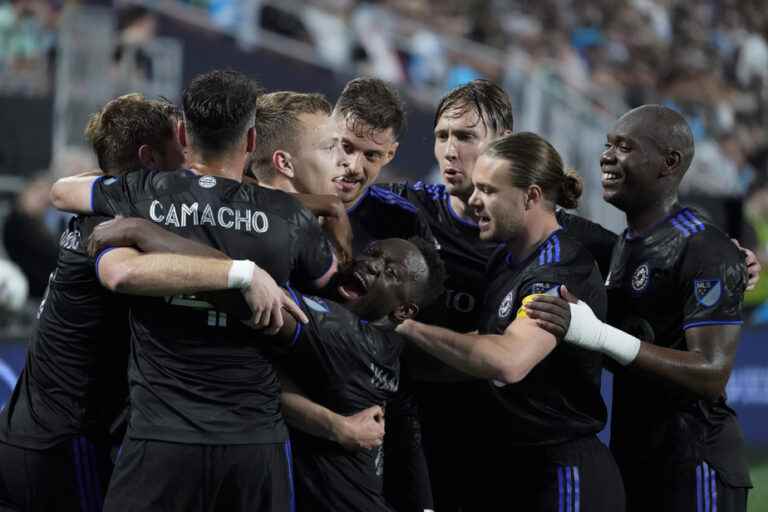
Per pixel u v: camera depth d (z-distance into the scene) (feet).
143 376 20.86
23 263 56.59
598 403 24.06
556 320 21.91
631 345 22.80
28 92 61.67
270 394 21.34
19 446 23.80
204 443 20.36
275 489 21.09
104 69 61.16
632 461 25.54
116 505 20.62
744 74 102.06
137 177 21.53
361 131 25.36
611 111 84.58
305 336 20.99
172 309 20.62
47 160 57.16
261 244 20.75
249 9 71.15
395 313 22.29
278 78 71.41
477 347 21.21
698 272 24.09
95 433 23.89
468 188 26.78
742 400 57.11
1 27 66.28
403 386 25.50
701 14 102.94
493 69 84.64
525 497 24.06
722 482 24.85
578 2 95.66
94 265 21.85
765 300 66.54
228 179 21.09
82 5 65.10
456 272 27.30
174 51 67.26
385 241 22.75
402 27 82.84
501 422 23.97
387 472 25.50
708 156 88.28
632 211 25.49
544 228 23.71
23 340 44.09
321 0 78.59
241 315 20.07
